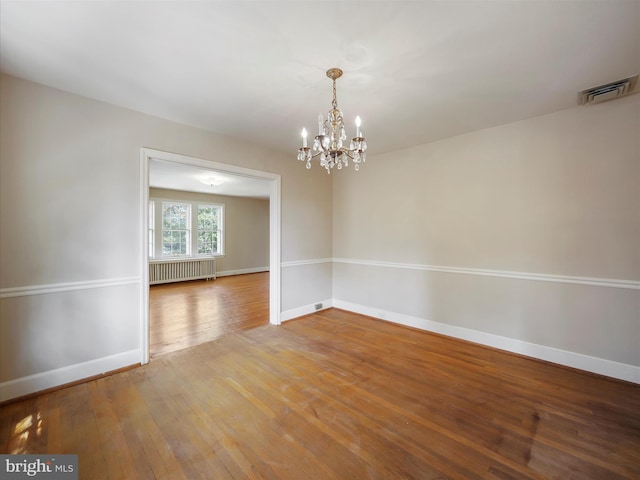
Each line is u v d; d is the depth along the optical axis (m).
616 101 2.41
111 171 2.53
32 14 1.48
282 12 1.47
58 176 2.28
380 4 1.42
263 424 1.85
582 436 1.74
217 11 1.46
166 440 1.71
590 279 2.53
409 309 3.79
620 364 2.41
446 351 3.00
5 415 1.93
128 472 1.48
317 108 2.61
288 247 4.02
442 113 2.71
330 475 1.46
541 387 2.29
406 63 1.92
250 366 2.66
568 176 2.63
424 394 2.20
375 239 4.15
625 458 1.57
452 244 3.38
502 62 1.91
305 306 4.28
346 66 1.95
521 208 2.89
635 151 2.34
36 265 2.20
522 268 2.89
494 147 3.05
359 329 3.68
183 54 1.84
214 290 6.16
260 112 2.69
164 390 2.25
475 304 3.21
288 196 4.01
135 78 2.12
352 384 2.34
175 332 3.55
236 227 8.44
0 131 2.05
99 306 2.48
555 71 2.02
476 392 2.22
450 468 1.50
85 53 1.83
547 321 2.75
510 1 1.40
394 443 1.68
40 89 2.20
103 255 2.50
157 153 2.78
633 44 1.72
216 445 1.67
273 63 1.93
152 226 6.77
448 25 1.56
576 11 1.46
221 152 3.27
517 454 1.60
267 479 1.44
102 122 2.48
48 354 2.25
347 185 4.50
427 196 3.59
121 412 1.97
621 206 2.40
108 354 2.53
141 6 1.43
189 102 2.50
